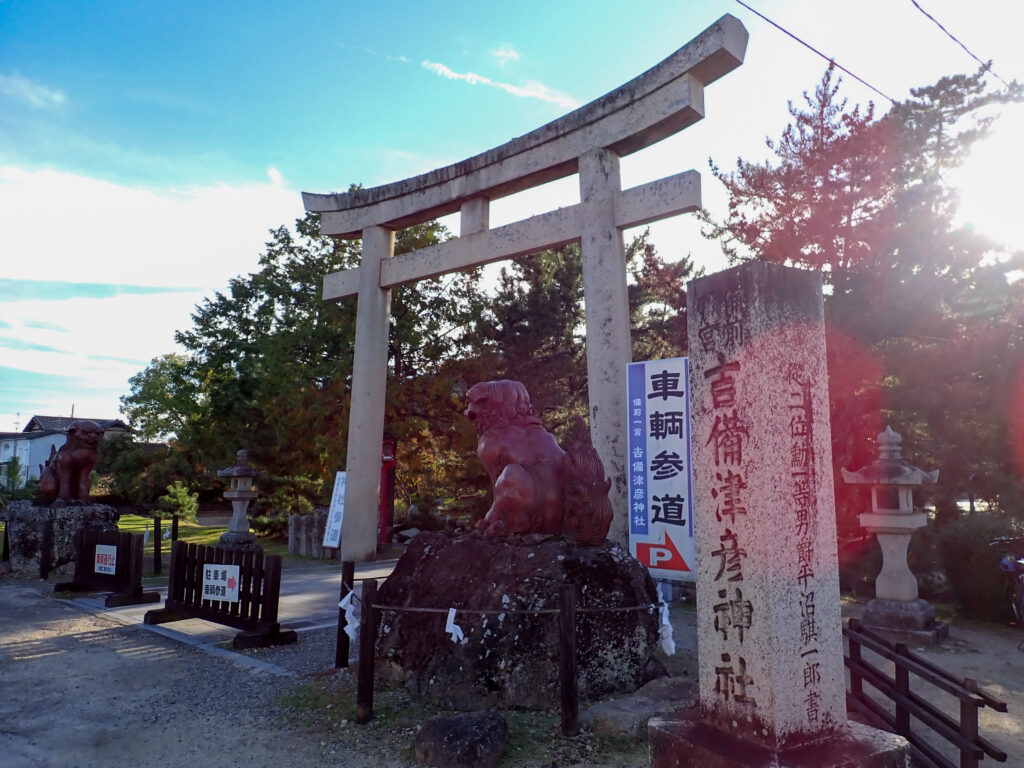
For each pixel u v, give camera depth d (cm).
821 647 305
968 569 880
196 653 709
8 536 1334
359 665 495
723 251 1467
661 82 948
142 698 567
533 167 1112
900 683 440
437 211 1312
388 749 446
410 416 1811
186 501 2664
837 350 1134
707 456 327
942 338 1160
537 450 616
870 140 1214
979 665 662
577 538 576
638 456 793
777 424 305
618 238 992
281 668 645
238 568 778
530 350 1892
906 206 1201
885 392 1153
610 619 541
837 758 277
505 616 525
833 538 319
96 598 1025
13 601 1005
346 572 627
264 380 1873
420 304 1869
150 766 437
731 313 321
